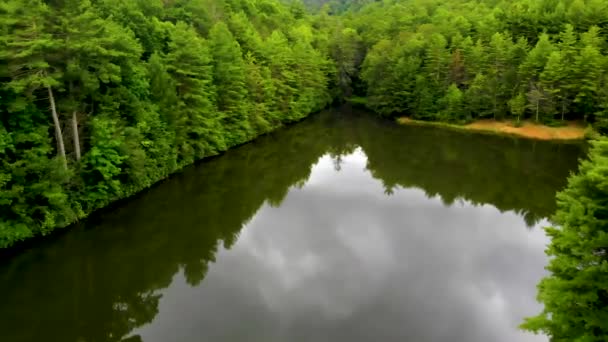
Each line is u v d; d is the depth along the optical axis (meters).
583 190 14.66
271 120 62.88
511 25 75.69
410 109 72.06
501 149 54.25
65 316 21.62
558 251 15.79
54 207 28.36
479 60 66.94
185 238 29.55
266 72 60.03
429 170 46.56
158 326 20.64
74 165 29.97
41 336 20.17
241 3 96.44
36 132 27.47
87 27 28.41
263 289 23.64
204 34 68.12
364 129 66.50
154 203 35.31
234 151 52.25
